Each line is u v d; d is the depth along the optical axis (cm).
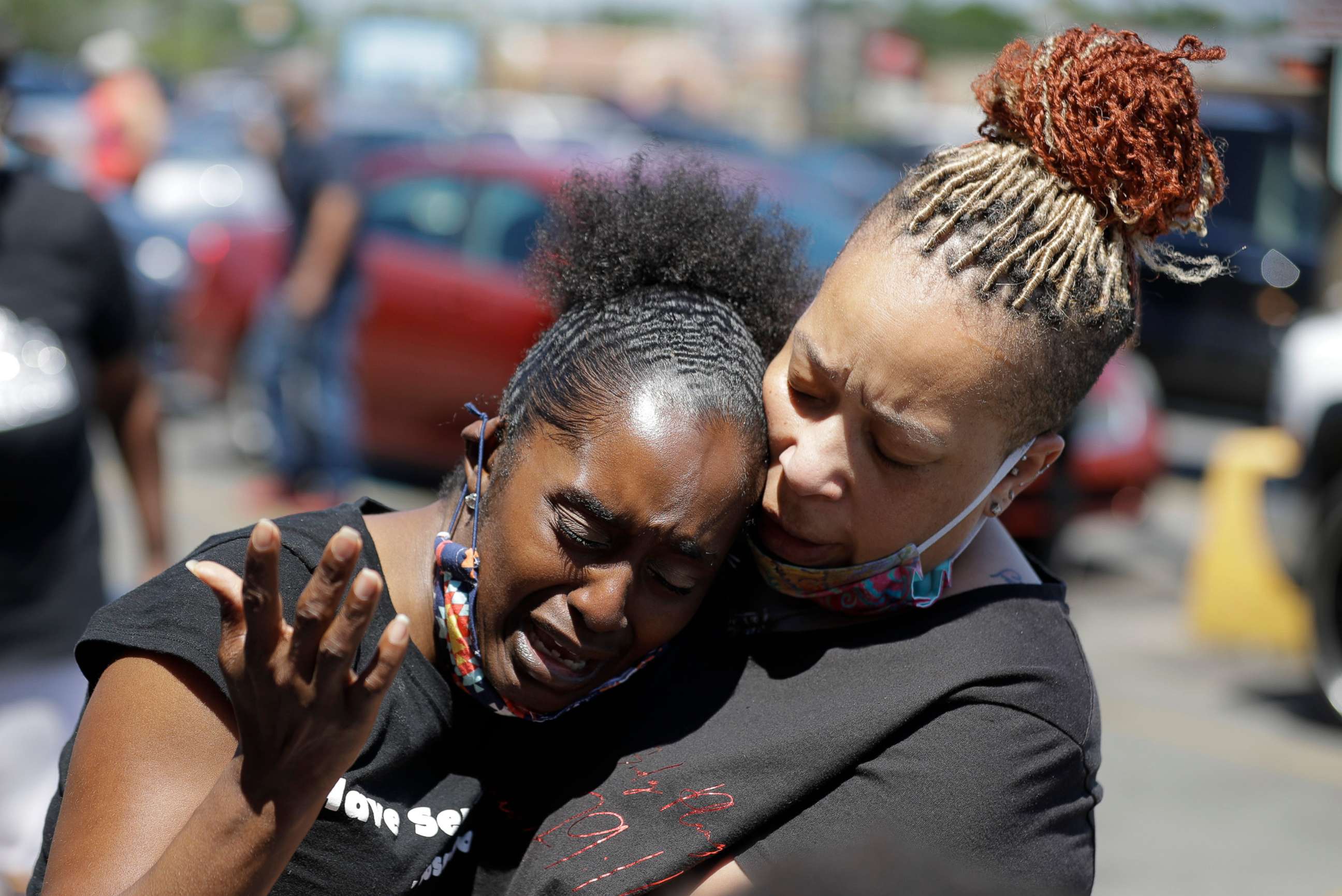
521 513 134
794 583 147
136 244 871
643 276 149
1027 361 134
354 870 133
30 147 390
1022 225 134
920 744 136
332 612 105
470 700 144
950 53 2417
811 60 1931
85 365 262
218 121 1295
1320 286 576
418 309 623
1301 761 435
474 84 2427
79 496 254
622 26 5188
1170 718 469
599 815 141
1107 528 696
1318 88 556
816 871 73
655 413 131
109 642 127
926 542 142
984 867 132
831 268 144
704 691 149
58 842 123
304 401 645
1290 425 485
